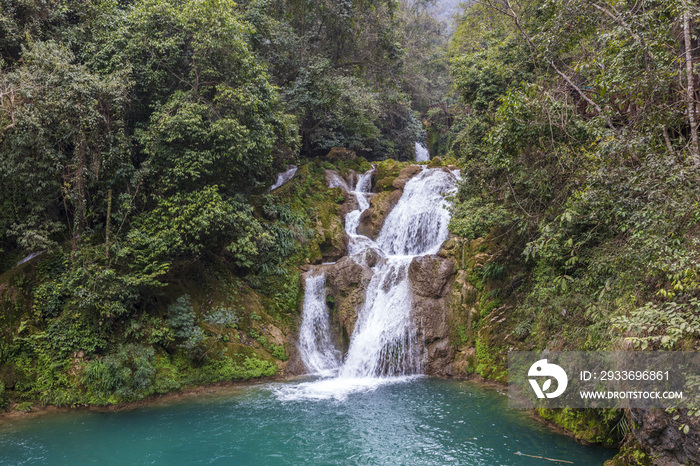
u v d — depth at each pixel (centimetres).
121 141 1364
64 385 1183
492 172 1341
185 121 1330
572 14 962
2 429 1024
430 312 1495
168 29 1436
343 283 1655
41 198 1341
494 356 1378
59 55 1298
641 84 781
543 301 1172
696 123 784
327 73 2280
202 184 1435
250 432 995
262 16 1969
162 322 1348
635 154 770
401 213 2028
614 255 864
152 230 1353
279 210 1842
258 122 1533
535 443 912
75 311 1258
